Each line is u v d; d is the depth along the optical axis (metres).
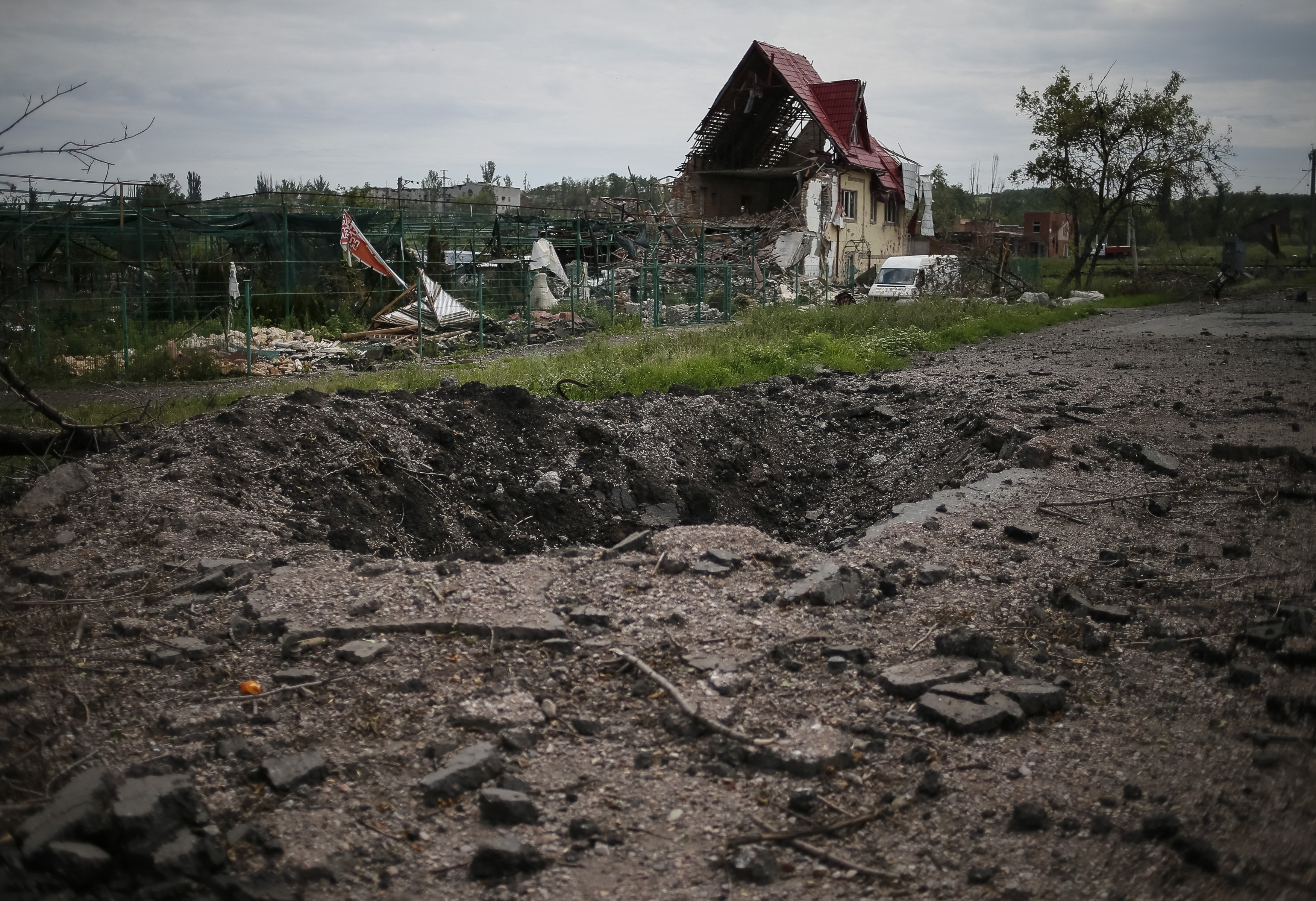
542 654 4.39
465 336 22.22
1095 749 3.73
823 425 11.33
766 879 2.96
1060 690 4.09
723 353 15.92
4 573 5.16
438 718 3.83
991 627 4.82
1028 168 44.28
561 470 9.02
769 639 4.57
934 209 85.62
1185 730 3.88
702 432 10.29
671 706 3.94
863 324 22.28
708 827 3.23
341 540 6.42
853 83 47.16
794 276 38.41
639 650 4.41
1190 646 4.67
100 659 4.24
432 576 5.25
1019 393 12.16
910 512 6.82
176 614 4.74
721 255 40.41
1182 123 41.53
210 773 3.42
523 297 28.58
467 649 4.41
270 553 5.74
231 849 3.04
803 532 9.12
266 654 4.36
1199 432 9.51
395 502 7.68
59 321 21.31
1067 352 18.50
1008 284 39.56
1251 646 4.62
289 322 23.62
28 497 6.22
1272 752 3.67
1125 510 6.94
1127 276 53.66
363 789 3.38
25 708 3.79
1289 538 6.32
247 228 24.41
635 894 2.90
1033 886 2.93
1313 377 13.74
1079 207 46.28
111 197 15.90
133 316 23.06
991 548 5.96
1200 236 77.69
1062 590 5.26
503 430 9.34
